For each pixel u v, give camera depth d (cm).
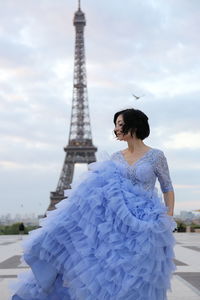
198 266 1548
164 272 577
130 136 645
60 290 634
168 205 640
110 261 564
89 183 624
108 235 581
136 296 555
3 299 888
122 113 654
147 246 560
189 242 3238
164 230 576
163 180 639
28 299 635
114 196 594
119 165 638
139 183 626
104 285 561
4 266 1570
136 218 579
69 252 602
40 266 615
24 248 621
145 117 647
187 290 1032
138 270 558
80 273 577
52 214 634
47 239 606
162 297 580
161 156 638
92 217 594
